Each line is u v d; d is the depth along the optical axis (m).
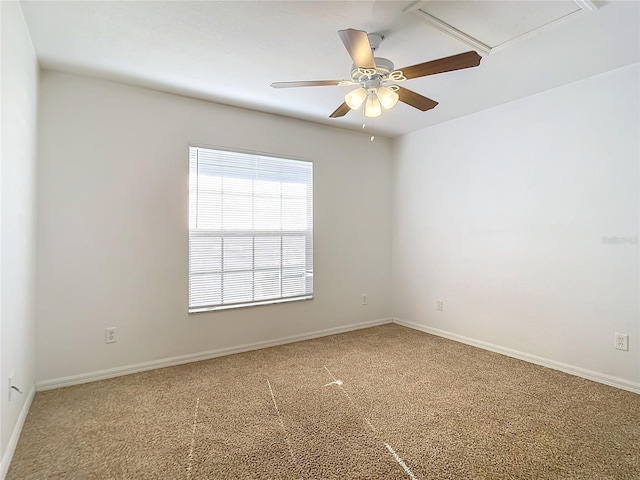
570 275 2.93
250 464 1.77
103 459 1.81
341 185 4.22
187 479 1.66
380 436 2.01
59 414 2.25
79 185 2.74
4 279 1.71
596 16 2.00
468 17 2.03
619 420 2.17
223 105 3.39
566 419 2.19
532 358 3.18
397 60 2.54
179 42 2.28
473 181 3.68
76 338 2.73
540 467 1.74
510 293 3.36
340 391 2.60
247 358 3.30
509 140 3.36
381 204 4.58
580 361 2.87
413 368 3.05
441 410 2.31
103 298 2.83
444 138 3.98
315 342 3.81
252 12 1.97
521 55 2.46
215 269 3.38
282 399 2.47
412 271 4.39
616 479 1.65
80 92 2.75
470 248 3.71
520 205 3.28
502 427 2.10
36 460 1.80
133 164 2.96
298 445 1.93
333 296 4.15
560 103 2.99
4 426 1.73
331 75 2.78
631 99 2.59
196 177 3.27
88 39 2.24
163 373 2.94
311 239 3.99
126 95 2.93
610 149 2.70
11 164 1.81
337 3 1.89
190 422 2.17
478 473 1.70
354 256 4.33
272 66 2.62
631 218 2.60
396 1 1.88
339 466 1.75
